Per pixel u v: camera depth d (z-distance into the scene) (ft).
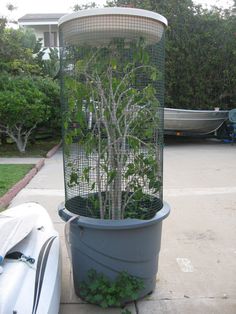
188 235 13.53
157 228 9.02
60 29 9.28
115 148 9.11
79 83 8.80
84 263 8.84
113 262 8.64
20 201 17.84
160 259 11.55
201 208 16.72
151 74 8.94
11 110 30.12
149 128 9.21
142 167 9.23
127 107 9.06
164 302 9.21
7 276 6.67
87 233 8.58
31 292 6.75
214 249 12.34
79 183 9.58
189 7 40.86
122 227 8.30
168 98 41.70
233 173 24.56
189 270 10.87
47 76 40.60
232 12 42.37
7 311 5.96
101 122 9.07
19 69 38.42
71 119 9.13
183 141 43.73
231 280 10.34
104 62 8.82
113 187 9.14
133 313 8.75
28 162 28.19
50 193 19.31
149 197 9.56
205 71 42.22
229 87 42.91
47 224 9.59
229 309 8.98
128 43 8.84
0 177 21.98
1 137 36.32
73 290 9.59
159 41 9.26
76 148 9.42
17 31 41.63
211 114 39.70
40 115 31.27
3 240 7.23
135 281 8.79
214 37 41.68
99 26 8.35
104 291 8.66
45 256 7.94
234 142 41.68
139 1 40.42
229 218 15.35
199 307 9.05
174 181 22.16
